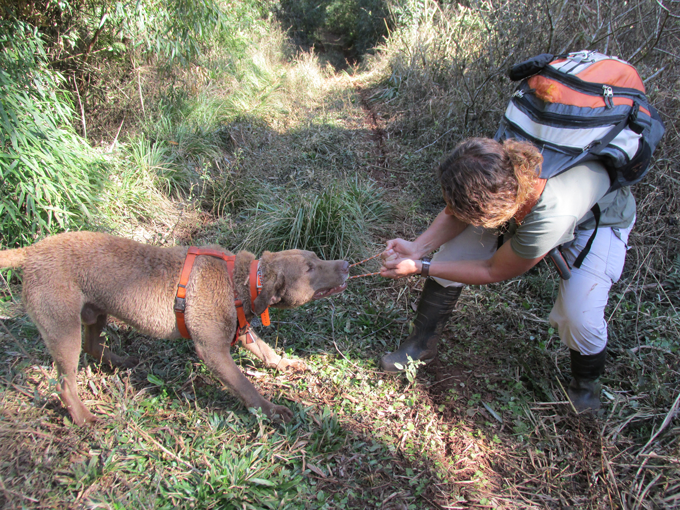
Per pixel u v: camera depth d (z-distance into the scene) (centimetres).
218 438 234
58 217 359
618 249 232
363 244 404
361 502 211
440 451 241
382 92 797
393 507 209
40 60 443
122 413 239
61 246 234
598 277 229
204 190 471
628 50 448
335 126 642
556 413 260
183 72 647
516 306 350
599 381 271
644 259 339
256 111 649
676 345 294
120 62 599
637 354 296
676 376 275
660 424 248
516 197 180
